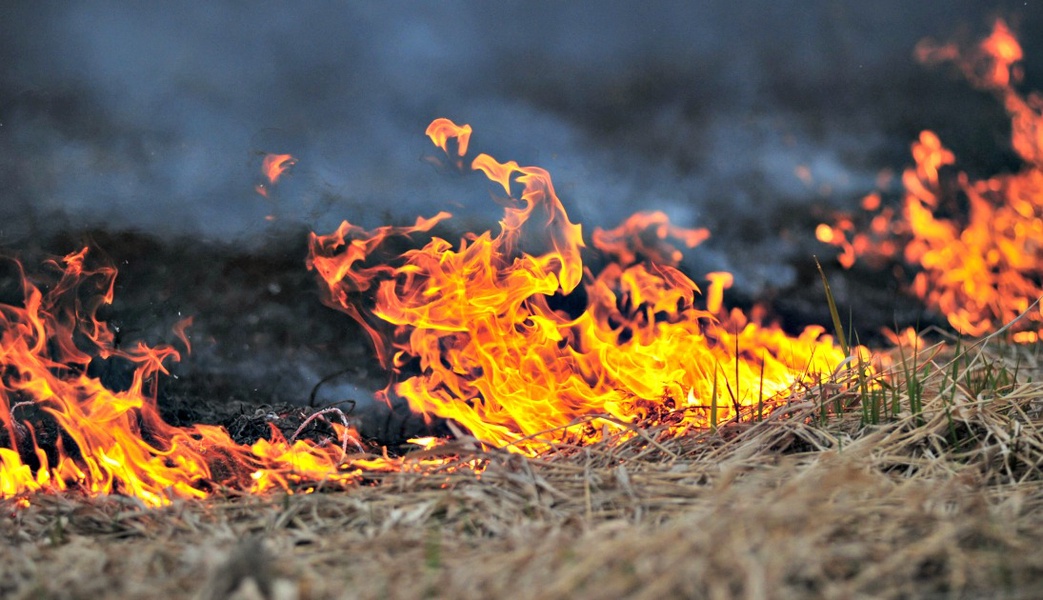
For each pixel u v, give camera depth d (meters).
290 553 4.42
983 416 5.96
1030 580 3.94
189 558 4.37
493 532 4.72
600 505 4.97
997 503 4.96
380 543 4.50
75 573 4.24
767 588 3.66
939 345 7.23
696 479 5.34
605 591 3.64
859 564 4.03
